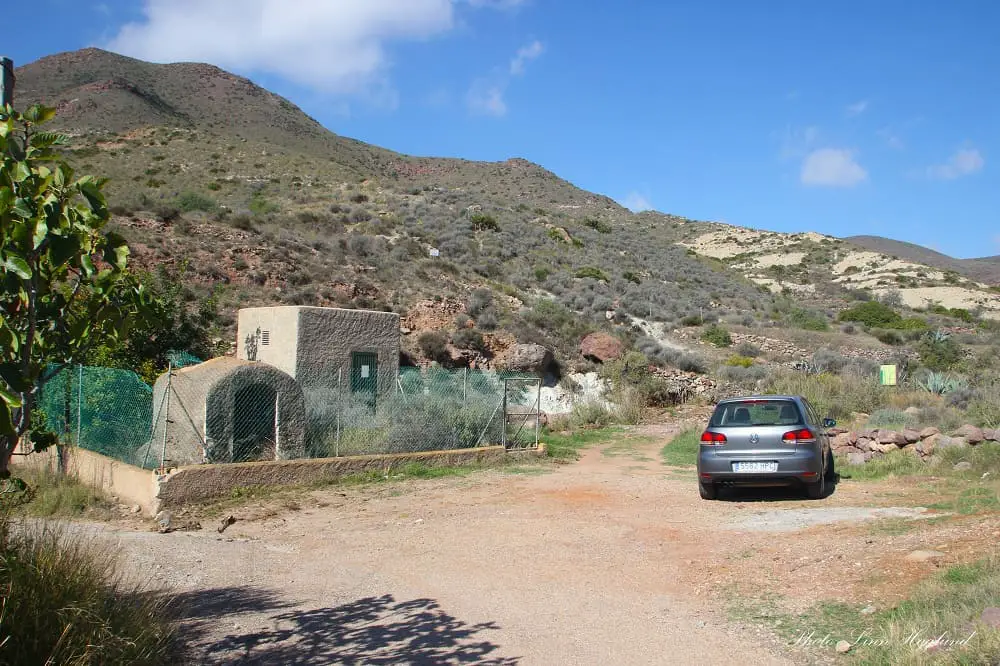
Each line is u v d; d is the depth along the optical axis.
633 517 9.95
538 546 8.41
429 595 6.55
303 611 6.02
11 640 3.94
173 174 59.00
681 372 30.45
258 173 63.31
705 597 6.32
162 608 5.36
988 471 10.99
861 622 5.29
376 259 34.12
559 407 26.19
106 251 4.26
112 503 10.75
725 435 10.67
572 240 57.31
